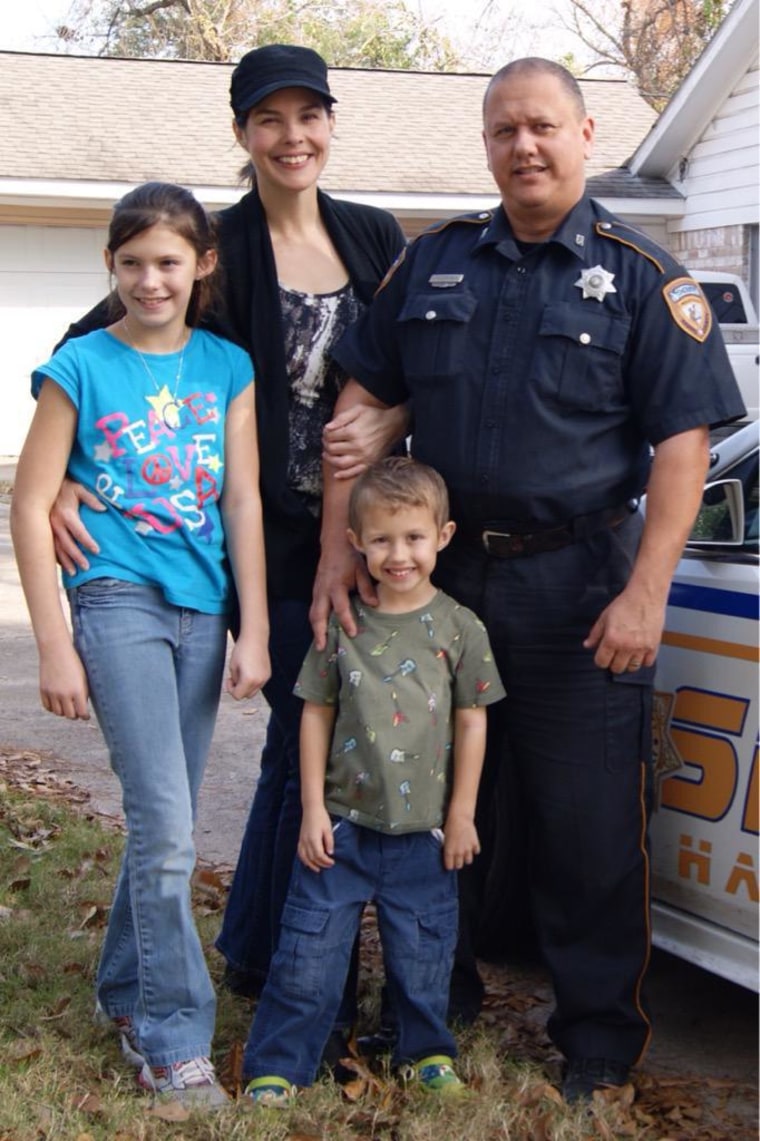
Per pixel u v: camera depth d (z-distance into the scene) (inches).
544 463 122.9
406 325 128.3
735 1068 144.0
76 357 125.1
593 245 123.3
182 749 127.0
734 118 616.7
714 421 121.0
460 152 735.7
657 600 121.7
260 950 152.3
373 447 134.3
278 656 138.1
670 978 167.2
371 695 126.2
